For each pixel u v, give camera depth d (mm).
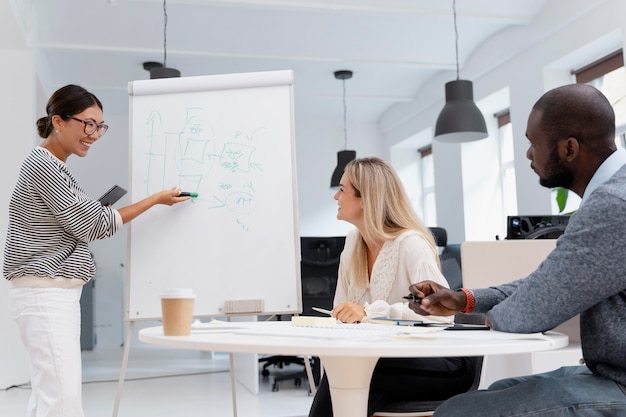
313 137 8266
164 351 6723
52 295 1926
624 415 1027
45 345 1903
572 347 1949
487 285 1946
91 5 4875
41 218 1940
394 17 5277
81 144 2076
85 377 4773
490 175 6570
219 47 5668
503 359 2076
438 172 7047
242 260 2119
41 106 5883
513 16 5156
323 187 8219
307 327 1368
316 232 8109
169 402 3623
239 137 2232
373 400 1508
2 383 4496
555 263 1079
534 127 1216
